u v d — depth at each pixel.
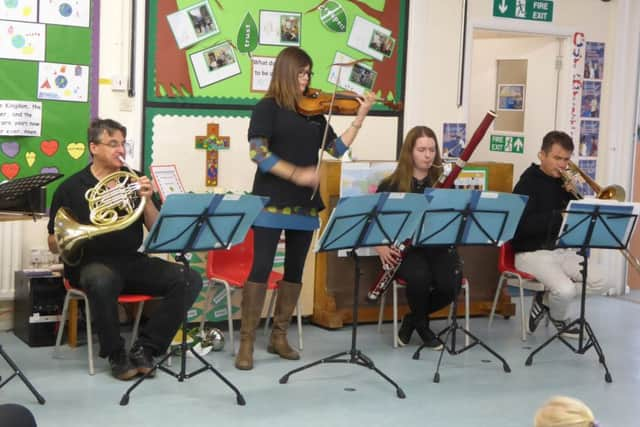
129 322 5.53
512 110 7.29
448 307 6.09
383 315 5.89
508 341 5.58
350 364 4.90
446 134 6.44
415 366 4.93
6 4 4.98
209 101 5.59
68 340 5.09
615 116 7.20
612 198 5.58
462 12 6.39
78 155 5.26
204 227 4.11
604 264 7.21
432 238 4.68
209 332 5.08
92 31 5.21
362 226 4.36
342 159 5.82
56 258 5.28
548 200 5.67
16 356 4.80
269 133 4.56
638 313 6.59
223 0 5.56
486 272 6.25
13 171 5.10
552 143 5.62
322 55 5.92
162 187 5.24
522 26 6.71
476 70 7.43
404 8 6.16
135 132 5.40
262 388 4.43
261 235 4.69
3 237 5.10
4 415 2.40
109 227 4.24
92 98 5.26
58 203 4.61
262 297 4.74
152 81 5.41
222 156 5.66
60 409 4.00
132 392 4.27
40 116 5.13
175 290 4.57
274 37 5.75
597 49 7.12
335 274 5.73
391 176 5.28
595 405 4.39
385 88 6.16
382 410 4.18
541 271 5.56
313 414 4.09
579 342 5.11
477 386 4.61
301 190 4.71
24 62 5.06
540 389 4.61
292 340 5.40
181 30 5.45
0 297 5.14
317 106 4.64
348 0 5.96
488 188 6.19
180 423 3.90
